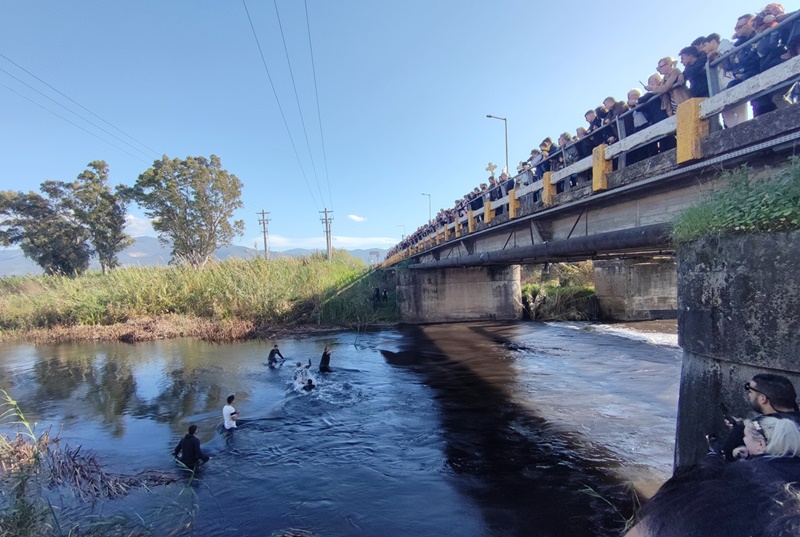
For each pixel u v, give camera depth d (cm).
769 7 514
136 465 878
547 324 2933
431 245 2512
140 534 621
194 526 642
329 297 3095
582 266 3956
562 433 986
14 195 4550
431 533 614
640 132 646
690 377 473
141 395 1415
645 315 3031
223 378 1603
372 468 833
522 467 818
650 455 854
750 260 402
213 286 3080
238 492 746
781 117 427
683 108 545
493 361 1809
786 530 127
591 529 612
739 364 414
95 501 718
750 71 533
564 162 995
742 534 131
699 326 455
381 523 641
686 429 475
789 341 372
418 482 771
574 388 1368
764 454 196
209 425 1116
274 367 1756
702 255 454
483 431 1015
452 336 2491
